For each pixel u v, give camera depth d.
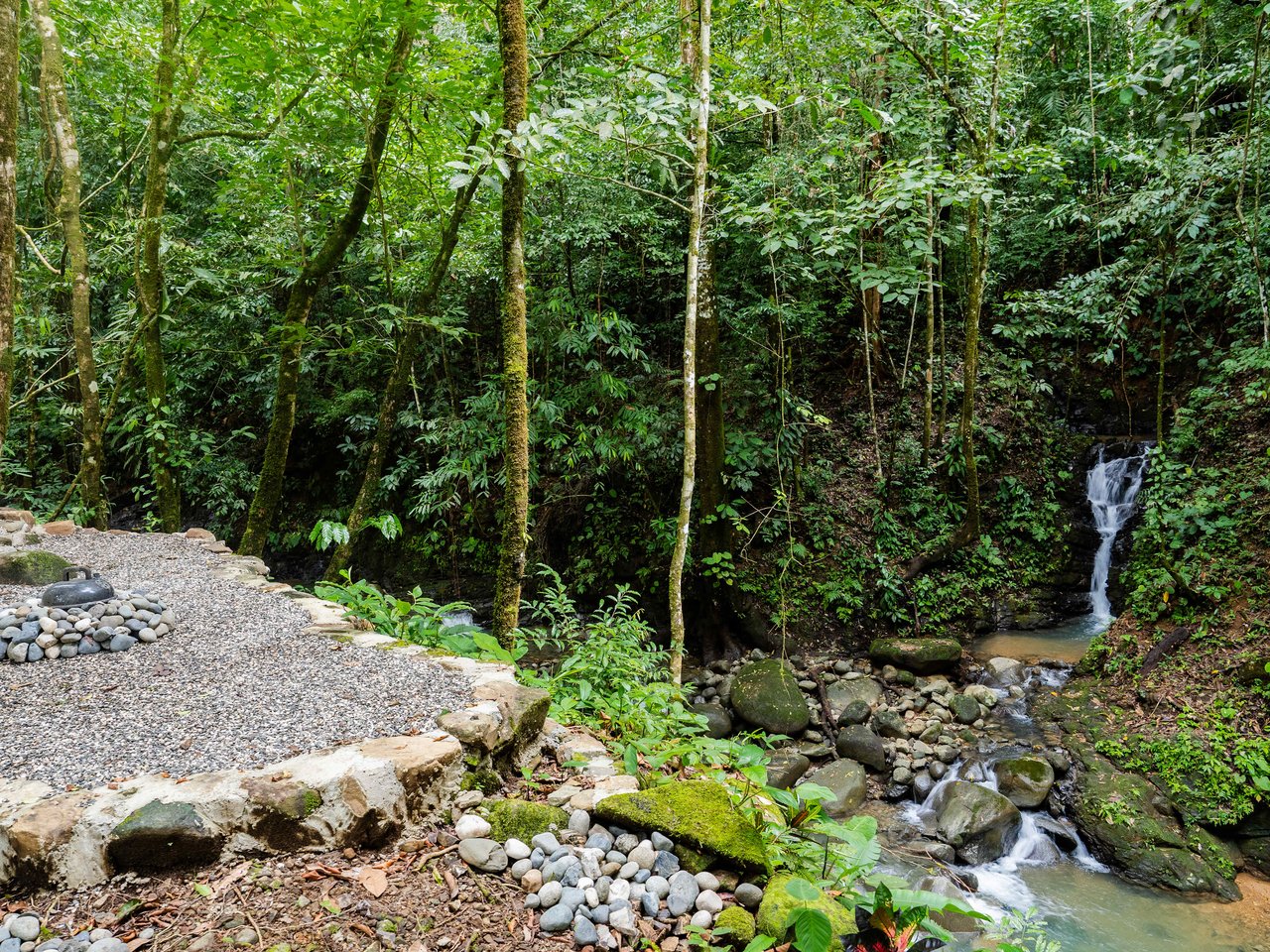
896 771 5.69
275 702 2.60
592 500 9.32
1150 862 4.51
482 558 9.89
